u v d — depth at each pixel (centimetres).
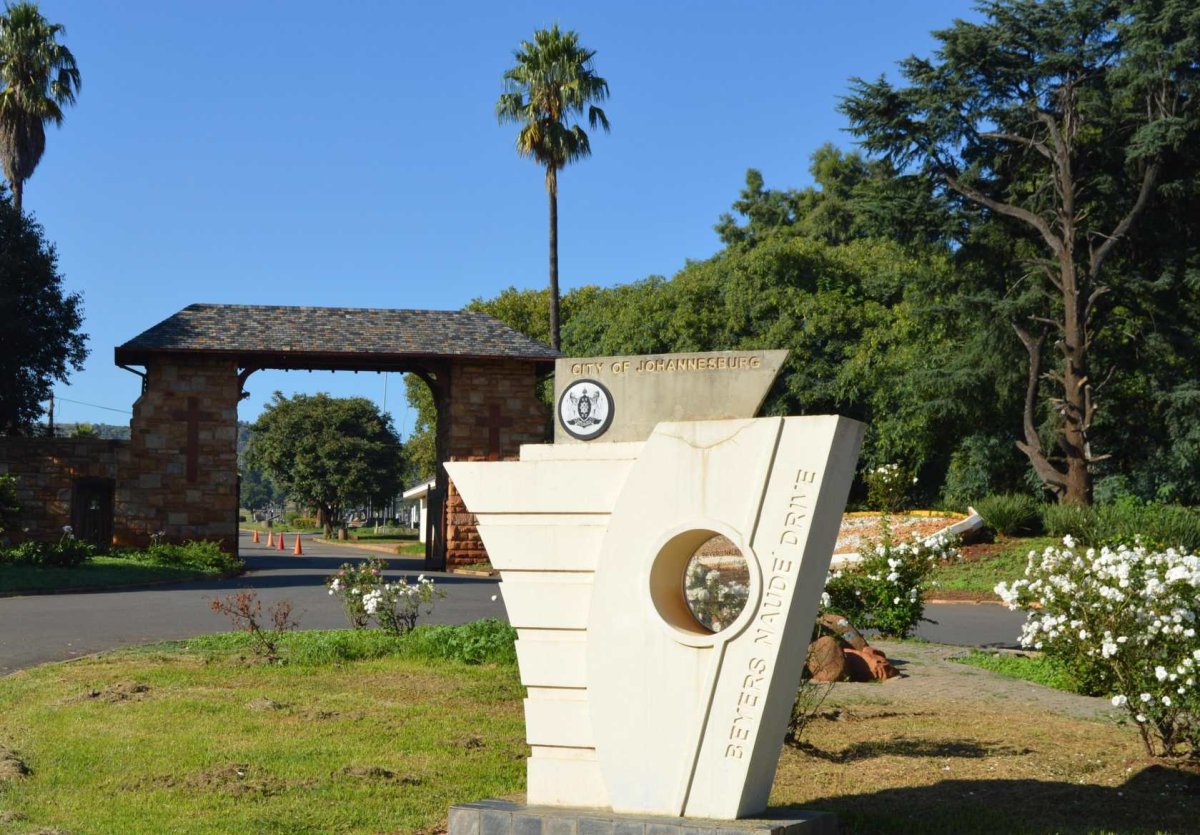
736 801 647
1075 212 3541
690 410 703
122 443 3184
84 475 3172
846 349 4306
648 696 672
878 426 4153
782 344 4341
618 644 682
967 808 772
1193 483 3528
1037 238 3734
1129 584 948
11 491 2919
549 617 711
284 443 8038
